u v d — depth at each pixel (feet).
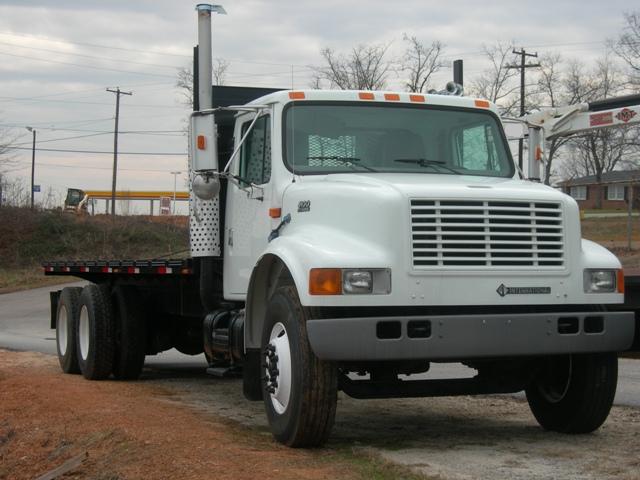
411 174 24.70
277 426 21.66
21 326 75.41
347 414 28.25
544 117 31.53
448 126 25.91
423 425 26.02
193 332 36.14
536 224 21.43
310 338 20.04
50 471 20.53
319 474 18.17
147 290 35.88
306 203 22.94
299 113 25.04
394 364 22.68
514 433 24.49
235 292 27.30
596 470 19.30
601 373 23.07
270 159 25.02
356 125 25.26
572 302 21.62
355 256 20.35
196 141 24.82
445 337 20.12
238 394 32.58
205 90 28.73
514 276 21.12
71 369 37.47
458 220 20.90
